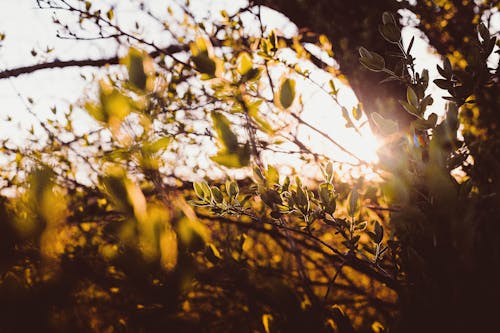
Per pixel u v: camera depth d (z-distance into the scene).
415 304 0.59
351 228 0.72
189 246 0.54
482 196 0.57
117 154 0.56
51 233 0.53
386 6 1.03
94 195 1.41
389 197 0.59
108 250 0.54
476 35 0.67
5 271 0.53
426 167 0.58
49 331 0.54
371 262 0.71
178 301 0.57
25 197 0.53
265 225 1.43
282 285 0.66
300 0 1.13
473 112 1.09
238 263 0.73
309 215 0.73
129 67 0.57
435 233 0.57
